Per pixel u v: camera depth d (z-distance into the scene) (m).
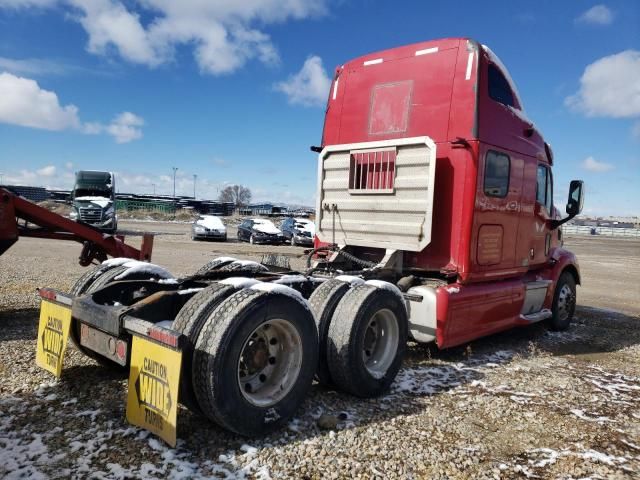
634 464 3.38
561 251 7.96
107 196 26.47
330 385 4.43
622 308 10.55
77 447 3.12
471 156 5.54
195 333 3.31
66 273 10.59
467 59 5.67
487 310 5.95
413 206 5.55
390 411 4.05
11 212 5.90
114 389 4.06
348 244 6.18
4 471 2.81
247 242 25.56
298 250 21.89
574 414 4.23
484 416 4.07
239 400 3.26
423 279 5.84
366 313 4.18
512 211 6.35
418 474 3.08
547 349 6.60
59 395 3.90
